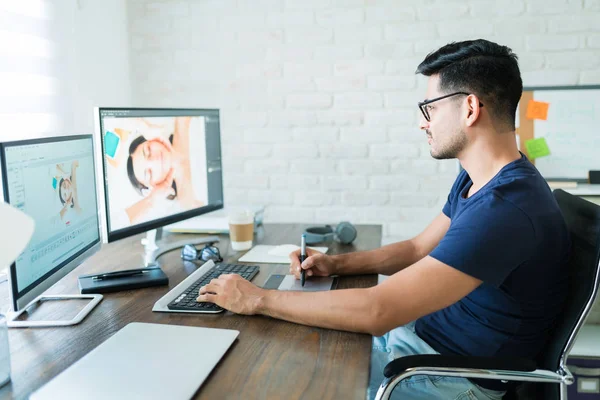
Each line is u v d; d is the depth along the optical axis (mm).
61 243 1294
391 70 2676
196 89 2822
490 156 1262
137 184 1659
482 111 1241
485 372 1083
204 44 2789
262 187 2844
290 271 1532
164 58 2820
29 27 2053
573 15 2531
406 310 1109
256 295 1221
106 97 2607
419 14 2625
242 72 2779
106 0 2605
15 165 1104
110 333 1129
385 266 1583
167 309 1249
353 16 2670
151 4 2791
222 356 1002
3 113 1918
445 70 1271
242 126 2816
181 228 2057
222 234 2047
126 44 2811
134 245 1896
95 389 869
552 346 1203
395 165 2736
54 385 883
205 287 1283
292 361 994
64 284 1462
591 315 2391
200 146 1950
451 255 1114
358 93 2711
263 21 2732
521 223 1125
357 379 925
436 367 1078
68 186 1341
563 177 2592
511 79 1230
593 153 2564
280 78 2758
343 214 2805
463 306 1324
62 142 1311
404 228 2770
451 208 1548
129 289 1410
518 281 1195
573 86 2555
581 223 1242
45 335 1123
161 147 1756
